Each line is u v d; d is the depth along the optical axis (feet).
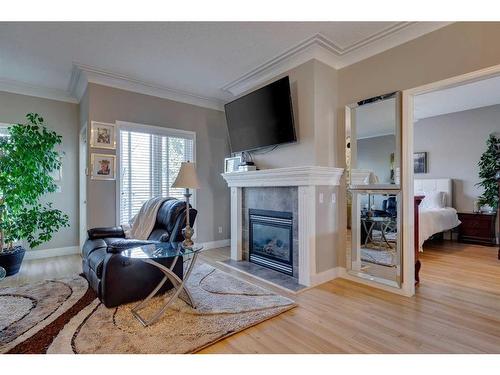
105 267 7.89
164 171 14.71
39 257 13.96
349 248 10.75
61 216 13.93
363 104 10.15
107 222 12.66
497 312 7.84
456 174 18.43
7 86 13.28
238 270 11.84
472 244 16.78
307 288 9.75
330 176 10.48
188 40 9.66
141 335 6.54
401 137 9.18
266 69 11.90
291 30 9.04
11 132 11.85
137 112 13.65
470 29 7.75
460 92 14.80
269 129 11.62
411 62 8.96
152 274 8.68
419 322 7.26
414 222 9.66
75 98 15.06
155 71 12.17
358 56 10.31
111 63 11.39
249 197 13.20
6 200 11.44
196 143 15.81
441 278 10.71
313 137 10.26
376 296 9.04
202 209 16.02
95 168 12.35
